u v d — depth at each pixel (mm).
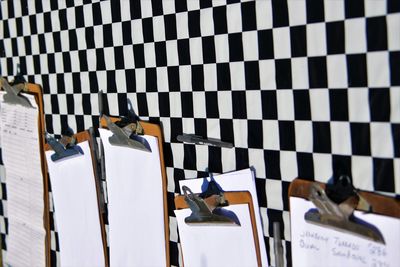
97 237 952
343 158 643
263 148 718
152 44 822
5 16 1080
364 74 612
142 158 852
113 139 883
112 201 904
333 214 646
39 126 1042
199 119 783
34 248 1105
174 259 854
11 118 1106
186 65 785
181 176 823
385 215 610
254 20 698
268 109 705
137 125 856
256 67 707
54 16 974
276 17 676
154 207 846
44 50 1009
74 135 966
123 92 879
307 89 663
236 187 747
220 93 752
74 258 996
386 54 593
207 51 755
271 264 733
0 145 1156
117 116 897
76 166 968
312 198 663
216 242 774
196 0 755
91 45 915
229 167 761
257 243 734
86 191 958
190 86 785
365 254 625
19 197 1133
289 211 697
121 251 902
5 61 1102
